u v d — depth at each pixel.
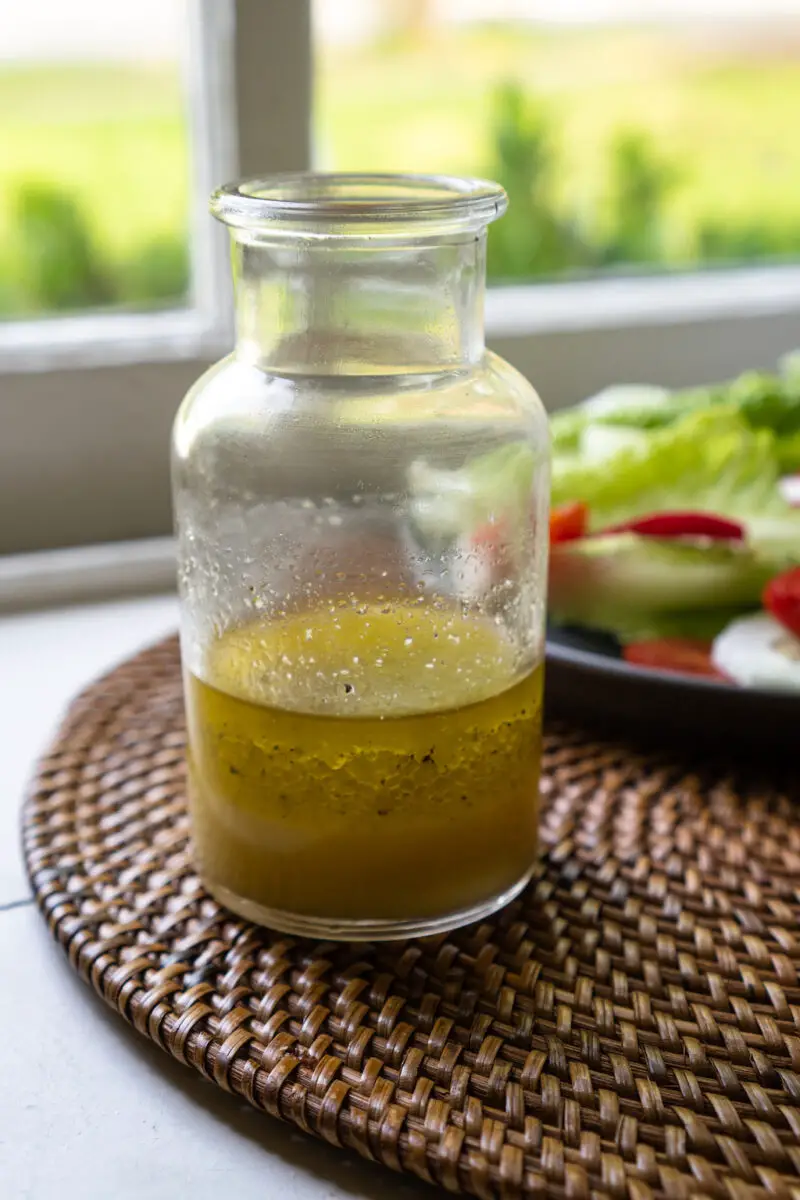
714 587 0.44
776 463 0.50
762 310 0.63
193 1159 0.30
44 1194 0.29
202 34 0.51
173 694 0.43
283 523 0.33
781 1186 0.28
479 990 0.32
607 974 0.32
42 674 0.47
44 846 0.36
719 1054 0.30
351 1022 0.31
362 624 0.33
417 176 0.34
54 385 0.52
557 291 0.62
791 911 0.34
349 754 0.32
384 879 0.33
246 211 0.31
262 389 0.33
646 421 0.52
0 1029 0.32
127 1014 0.32
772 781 0.39
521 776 0.34
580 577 0.44
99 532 0.54
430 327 0.32
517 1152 0.28
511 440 0.33
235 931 0.34
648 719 0.39
